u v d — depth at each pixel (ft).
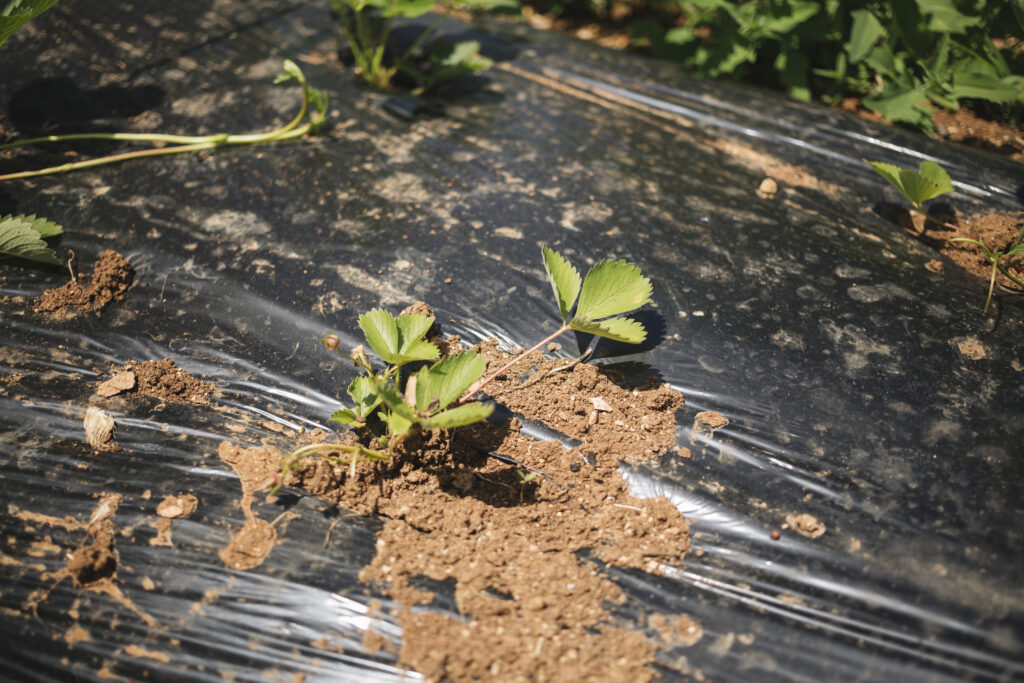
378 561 2.20
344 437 2.35
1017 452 2.29
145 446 2.33
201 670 2.10
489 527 2.24
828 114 2.99
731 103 3.04
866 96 3.09
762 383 2.39
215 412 2.38
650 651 2.11
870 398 2.36
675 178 2.81
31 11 2.61
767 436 2.33
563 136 2.93
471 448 2.33
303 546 2.21
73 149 2.86
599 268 2.34
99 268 2.56
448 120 2.98
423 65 3.17
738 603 2.15
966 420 2.33
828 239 2.64
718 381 2.40
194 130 2.93
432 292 2.55
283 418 2.38
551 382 2.41
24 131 2.90
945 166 2.81
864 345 2.43
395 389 2.23
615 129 2.96
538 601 2.15
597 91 3.11
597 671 2.10
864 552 2.19
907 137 2.89
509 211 2.71
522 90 3.11
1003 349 2.42
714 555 2.20
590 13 4.03
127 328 2.51
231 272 2.59
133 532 2.22
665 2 3.93
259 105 2.99
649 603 2.16
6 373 2.43
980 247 2.60
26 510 2.25
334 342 2.27
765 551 2.20
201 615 2.15
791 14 3.03
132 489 2.27
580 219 2.69
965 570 2.17
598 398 2.39
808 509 2.24
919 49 2.99
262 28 3.26
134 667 2.10
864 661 2.10
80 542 2.21
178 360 2.46
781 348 2.43
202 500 2.26
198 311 2.53
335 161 2.84
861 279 2.55
